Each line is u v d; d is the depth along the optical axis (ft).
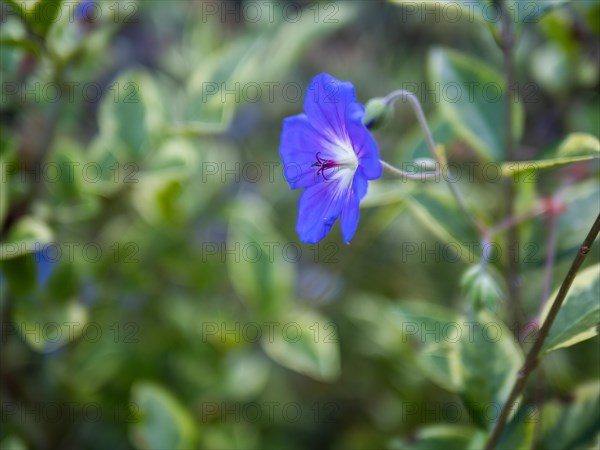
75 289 0.95
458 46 1.39
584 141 0.77
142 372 1.11
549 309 0.72
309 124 0.76
